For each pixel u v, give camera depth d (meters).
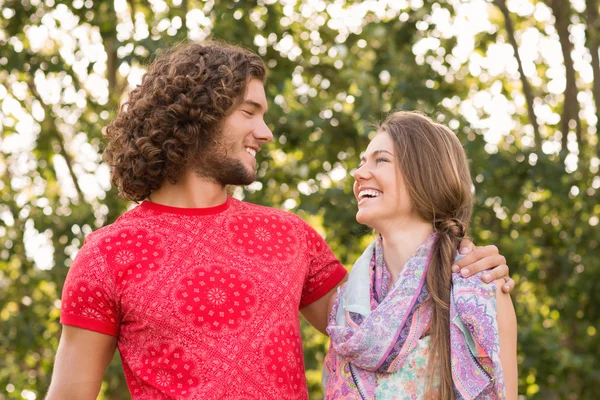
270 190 8.67
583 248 9.22
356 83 8.02
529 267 9.15
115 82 9.20
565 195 8.75
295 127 8.04
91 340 2.53
